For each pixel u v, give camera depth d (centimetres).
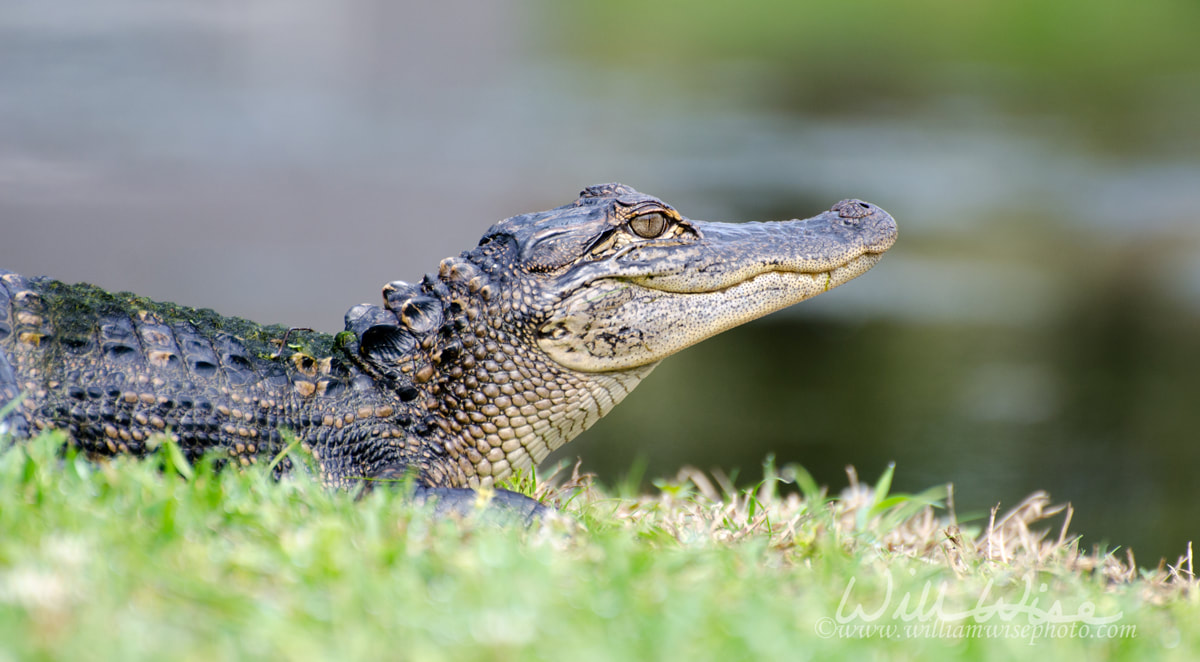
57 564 449
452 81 4866
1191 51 5888
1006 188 3341
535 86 4834
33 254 2159
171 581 442
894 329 2217
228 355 697
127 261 2142
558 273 721
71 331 668
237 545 507
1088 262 2670
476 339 720
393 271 2198
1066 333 2186
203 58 4847
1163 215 3070
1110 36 6119
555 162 3366
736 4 7050
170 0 6438
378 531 527
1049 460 1522
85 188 2738
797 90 4922
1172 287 2488
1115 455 1537
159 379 672
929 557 739
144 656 388
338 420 698
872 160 3622
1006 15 6606
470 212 2745
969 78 5291
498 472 748
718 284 749
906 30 6394
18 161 2958
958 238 2819
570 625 440
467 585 466
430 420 720
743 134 3959
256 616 425
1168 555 1218
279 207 2686
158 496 546
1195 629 533
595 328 725
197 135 3459
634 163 3391
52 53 4622
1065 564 702
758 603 478
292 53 5244
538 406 733
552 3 7306
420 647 412
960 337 2150
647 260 729
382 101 4300
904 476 1462
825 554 581
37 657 382
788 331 2225
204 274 2106
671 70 5381
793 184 3167
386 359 712
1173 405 1777
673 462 1498
